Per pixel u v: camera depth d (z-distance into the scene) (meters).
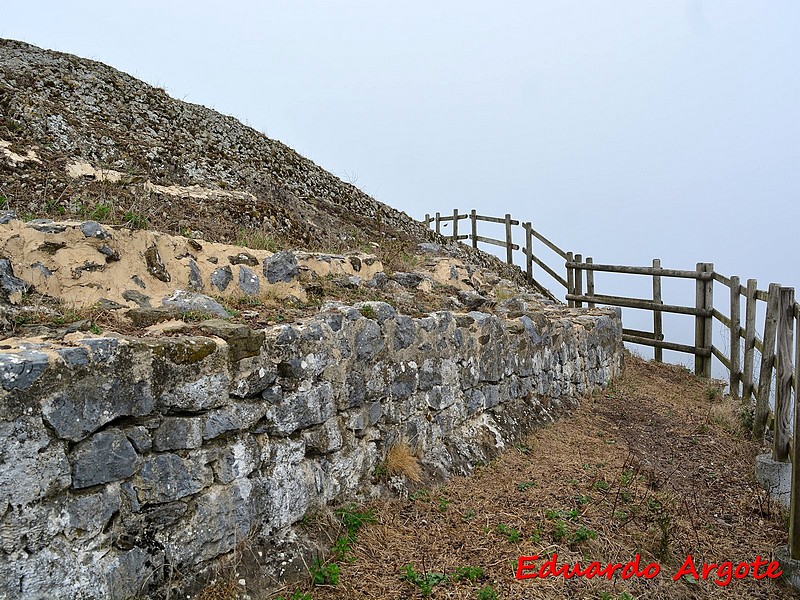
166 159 10.19
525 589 3.57
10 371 2.34
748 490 5.50
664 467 5.89
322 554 3.61
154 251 4.15
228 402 3.29
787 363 5.45
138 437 2.83
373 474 4.46
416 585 3.50
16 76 10.30
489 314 6.25
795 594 3.97
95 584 2.59
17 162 6.70
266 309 4.46
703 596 3.83
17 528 2.37
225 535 3.21
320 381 3.98
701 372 10.74
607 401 8.05
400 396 4.80
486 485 4.99
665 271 11.12
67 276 3.60
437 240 14.48
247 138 13.99
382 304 4.75
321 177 14.66
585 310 9.48
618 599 3.56
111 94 11.82
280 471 3.60
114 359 2.73
